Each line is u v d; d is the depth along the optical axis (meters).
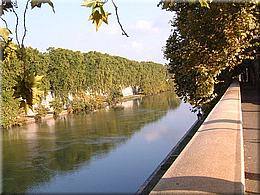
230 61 21.50
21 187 24.70
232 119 10.46
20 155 33.09
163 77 127.19
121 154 32.22
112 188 22.17
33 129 47.00
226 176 5.22
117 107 79.69
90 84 76.62
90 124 53.69
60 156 33.31
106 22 2.23
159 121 53.16
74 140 41.06
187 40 21.98
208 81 21.20
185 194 4.54
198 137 8.21
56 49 62.16
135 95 111.94
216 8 18.52
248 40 20.44
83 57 72.94
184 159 6.22
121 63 98.88
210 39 20.70
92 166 28.67
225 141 7.63
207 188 4.72
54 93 60.09
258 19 19.58
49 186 24.61
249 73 33.06
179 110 68.19
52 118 59.28
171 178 5.16
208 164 5.84
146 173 25.09
